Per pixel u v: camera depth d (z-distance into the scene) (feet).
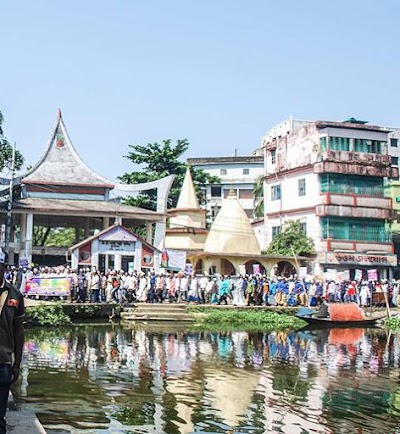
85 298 111.04
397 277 187.93
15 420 30.07
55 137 158.20
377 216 175.11
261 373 56.85
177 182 208.44
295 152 184.24
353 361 65.36
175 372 55.88
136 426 37.24
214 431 36.78
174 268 136.87
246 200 245.86
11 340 23.03
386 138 179.63
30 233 137.08
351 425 39.22
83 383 49.37
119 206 151.23
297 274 146.00
